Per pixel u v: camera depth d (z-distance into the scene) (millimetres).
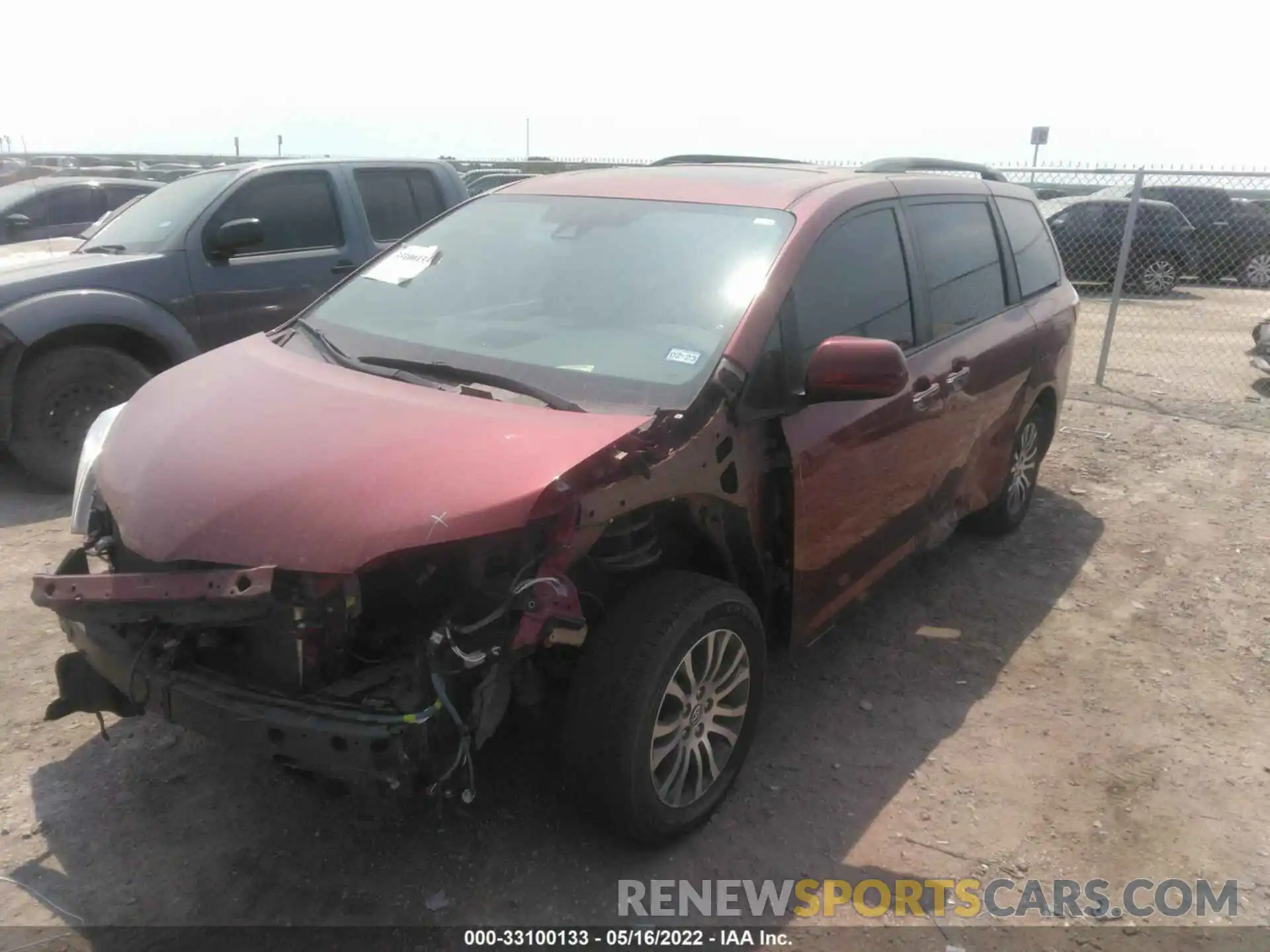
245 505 2539
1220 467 7055
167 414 3066
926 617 4676
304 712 2432
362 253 7219
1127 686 4117
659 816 2918
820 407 3455
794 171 4172
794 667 4180
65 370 5941
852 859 3051
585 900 2830
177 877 2867
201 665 2650
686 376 3084
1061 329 5488
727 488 3070
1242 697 4059
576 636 2605
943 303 4344
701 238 3572
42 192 10773
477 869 2928
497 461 2598
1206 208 15852
